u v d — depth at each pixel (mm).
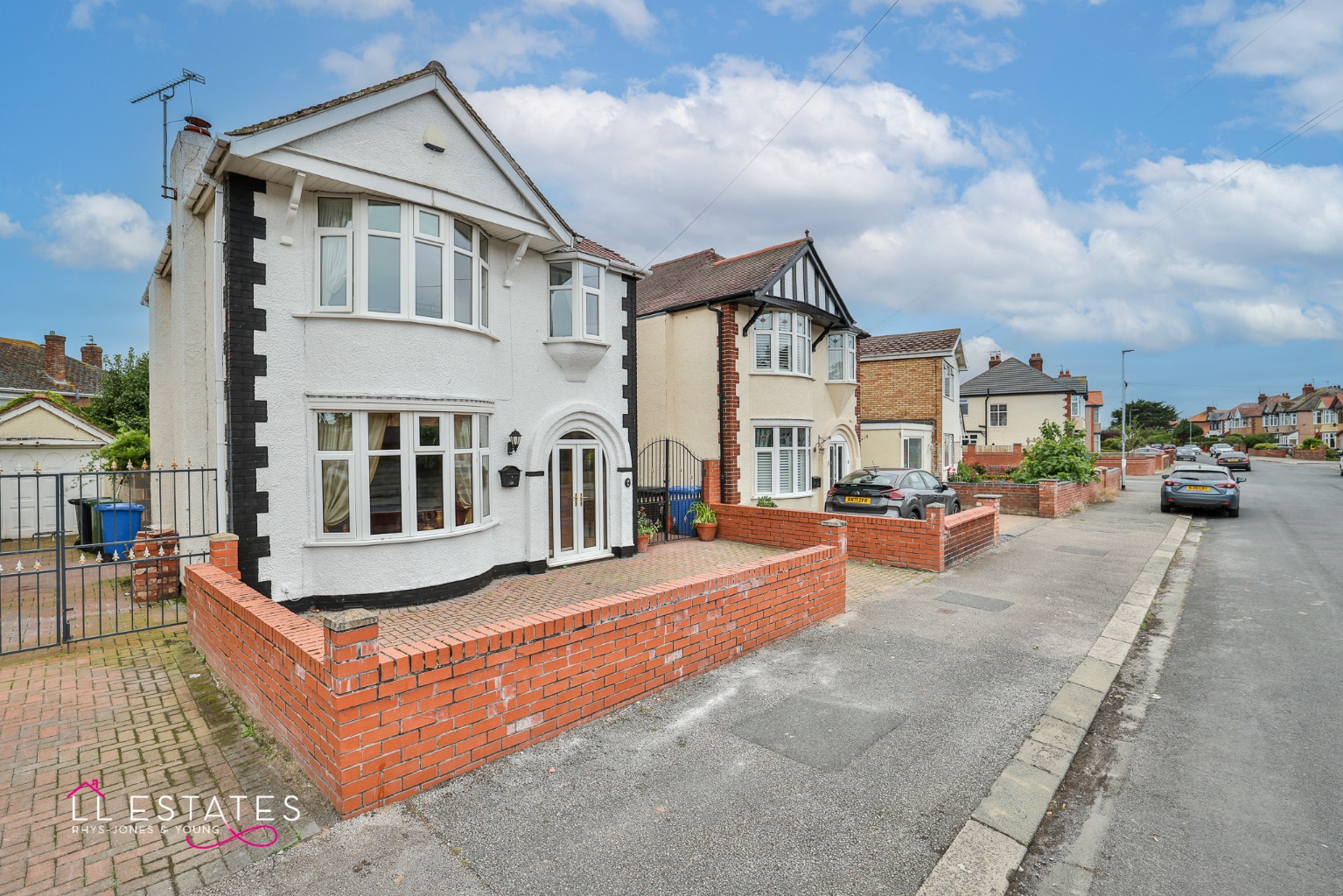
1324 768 4340
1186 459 42750
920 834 3512
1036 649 6598
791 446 16406
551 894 2988
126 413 20625
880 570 10508
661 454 16109
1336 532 14664
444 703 3873
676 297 16344
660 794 3822
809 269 16812
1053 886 3209
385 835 3395
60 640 6465
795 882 3113
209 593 5820
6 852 3291
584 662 4688
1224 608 8461
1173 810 3873
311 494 7957
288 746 4195
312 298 7949
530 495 10367
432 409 8453
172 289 9625
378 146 7926
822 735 4613
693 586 5633
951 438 26875
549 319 10820
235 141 6871
